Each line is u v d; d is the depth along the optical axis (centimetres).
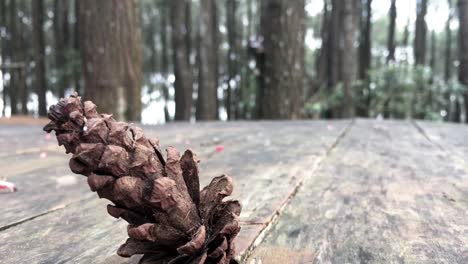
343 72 1012
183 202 74
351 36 1011
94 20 513
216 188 78
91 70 515
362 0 1549
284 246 99
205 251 72
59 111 65
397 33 2562
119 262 94
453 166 201
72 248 104
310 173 182
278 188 153
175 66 1368
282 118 616
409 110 988
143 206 71
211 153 245
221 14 2328
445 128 396
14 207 141
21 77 1466
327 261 91
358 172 187
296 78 621
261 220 113
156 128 420
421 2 1459
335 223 116
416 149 257
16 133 399
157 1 2086
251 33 2209
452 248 98
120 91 516
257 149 258
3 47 1739
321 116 1095
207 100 1231
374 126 417
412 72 1002
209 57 1232
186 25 1666
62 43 1587
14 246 106
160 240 73
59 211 136
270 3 618
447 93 1058
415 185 162
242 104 1374
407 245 100
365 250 97
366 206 133
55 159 242
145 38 2320
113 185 67
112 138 67
